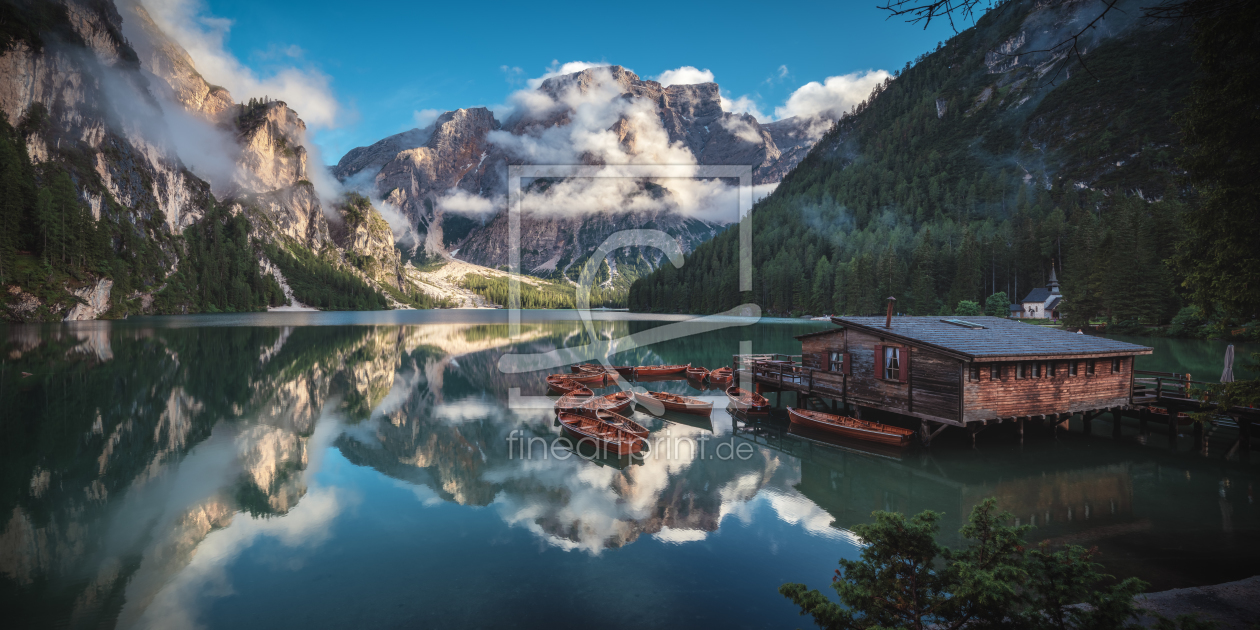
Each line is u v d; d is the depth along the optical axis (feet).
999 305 349.61
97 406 114.52
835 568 49.80
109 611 43.65
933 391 81.51
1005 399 81.00
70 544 55.21
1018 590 33.40
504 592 46.34
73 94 654.53
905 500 64.64
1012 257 394.32
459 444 91.71
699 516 61.21
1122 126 574.97
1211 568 47.11
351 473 77.05
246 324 398.21
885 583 28.96
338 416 112.27
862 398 92.94
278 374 163.43
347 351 230.48
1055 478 71.36
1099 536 53.93
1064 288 285.43
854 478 72.64
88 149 640.99
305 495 68.74
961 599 26.84
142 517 61.82
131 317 465.06
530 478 74.38
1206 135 42.57
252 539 56.49
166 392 131.23
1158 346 191.21
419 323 458.09
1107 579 45.50
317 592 46.42
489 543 55.31
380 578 48.60
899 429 85.87
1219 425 89.92
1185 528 55.67
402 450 88.22
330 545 55.11
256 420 107.24
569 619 42.32
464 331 360.89
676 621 41.78
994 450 82.58
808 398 106.73
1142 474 72.43
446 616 42.80
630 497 67.15
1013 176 631.97
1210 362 153.17
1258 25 35.12
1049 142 647.97
